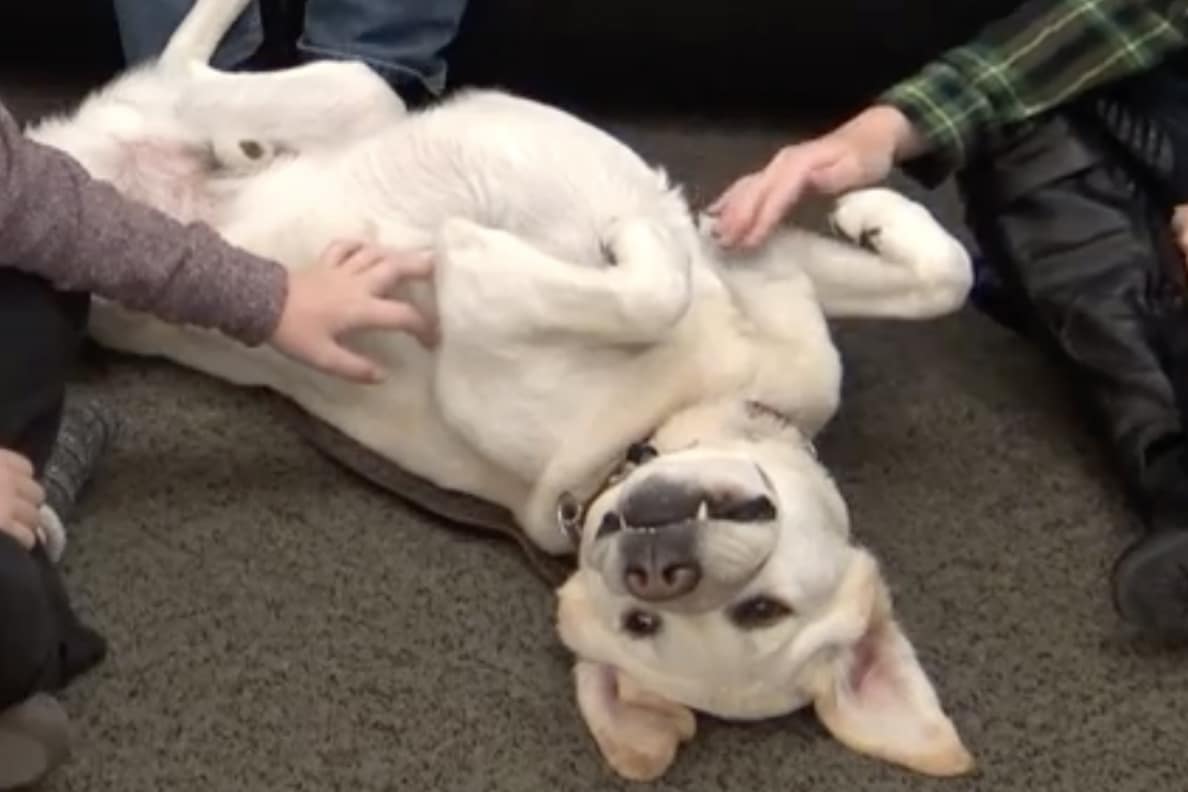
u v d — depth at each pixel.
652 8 1.74
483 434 1.31
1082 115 1.49
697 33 1.76
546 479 1.29
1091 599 1.35
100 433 1.43
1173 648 1.32
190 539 1.39
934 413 1.51
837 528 1.21
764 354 1.30
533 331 1.27
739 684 1.17
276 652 1.31
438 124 1.41
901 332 1.59
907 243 1.34
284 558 1.38
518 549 1.39
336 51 1.66
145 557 1.37
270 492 1.42
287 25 1.69
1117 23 1.47
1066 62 1.47
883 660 1.21
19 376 1.22
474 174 1.38
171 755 1.24
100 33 1.79
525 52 1.77
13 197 1.21
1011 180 1.48
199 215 1.43
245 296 1.30
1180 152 1.45
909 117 1.45
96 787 1.22
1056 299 1.42
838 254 1.36
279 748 1.25
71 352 1.28
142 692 1.28
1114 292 1.40
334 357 1.32
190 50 1.50
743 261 1.36
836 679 1.19
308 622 1.33
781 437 1.26
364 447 1.42
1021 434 1.49
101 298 1.37
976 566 1.38
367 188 1.41
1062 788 1.23
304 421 1.46
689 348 1.28
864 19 1.74
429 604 1.35
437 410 1.36
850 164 1.40
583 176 1.36
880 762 1.23
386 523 1.41
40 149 1.26
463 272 1.28
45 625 1.12
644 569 1.11
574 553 1.34
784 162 1.39
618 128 1.81
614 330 1.26
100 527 1.39
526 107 1.44
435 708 1.28
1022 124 1.47
